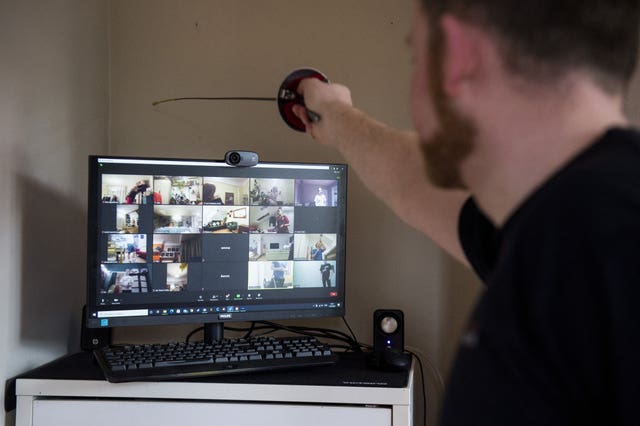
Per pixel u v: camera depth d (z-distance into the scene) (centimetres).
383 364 146
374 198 184
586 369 43
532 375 45
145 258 155
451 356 181
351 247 184
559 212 44
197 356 140
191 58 187
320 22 185
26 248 149
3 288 139
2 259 139
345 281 169
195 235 158
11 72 142
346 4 185
